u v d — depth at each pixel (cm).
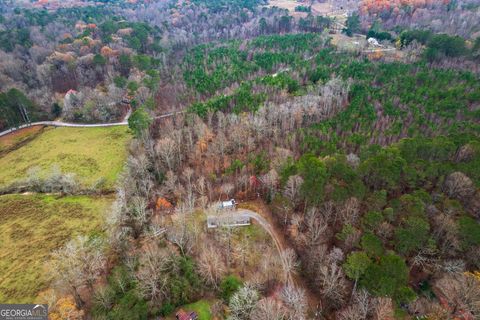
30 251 8206
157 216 8688
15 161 12006
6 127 14112
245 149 11044
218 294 6806
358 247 6531
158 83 16262
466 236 6150
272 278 7075
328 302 6456
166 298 6525
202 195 9231
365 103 12794
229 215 8581
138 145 11569
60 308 5819
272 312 5656
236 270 7362
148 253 6806
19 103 13812
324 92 13462
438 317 5431
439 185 7588
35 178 10562
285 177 8344
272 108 12300
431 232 6612
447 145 8231
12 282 7369
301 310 5903
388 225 6500
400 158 7644
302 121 12538
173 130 11725
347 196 7112
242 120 11900
